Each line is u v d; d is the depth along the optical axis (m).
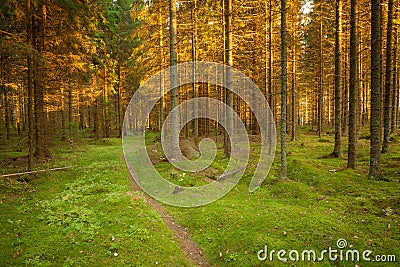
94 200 8.69
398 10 13.99
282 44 10.52
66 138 24.14
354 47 10.94
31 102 11.75
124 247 5.79
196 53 17.77
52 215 7.32
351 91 11.16
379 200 7.80
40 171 11.34
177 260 5.70
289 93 29.17
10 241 5.85
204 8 16.25
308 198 8.80
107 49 27.58
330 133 25.53
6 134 23.64
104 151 19.16
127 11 31.84
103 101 27.81
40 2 12.35
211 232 6.96
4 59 13.49
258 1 15.86
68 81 17.64
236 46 16.11
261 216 7.46
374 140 9.66
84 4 12.49
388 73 12.96
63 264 5.11
